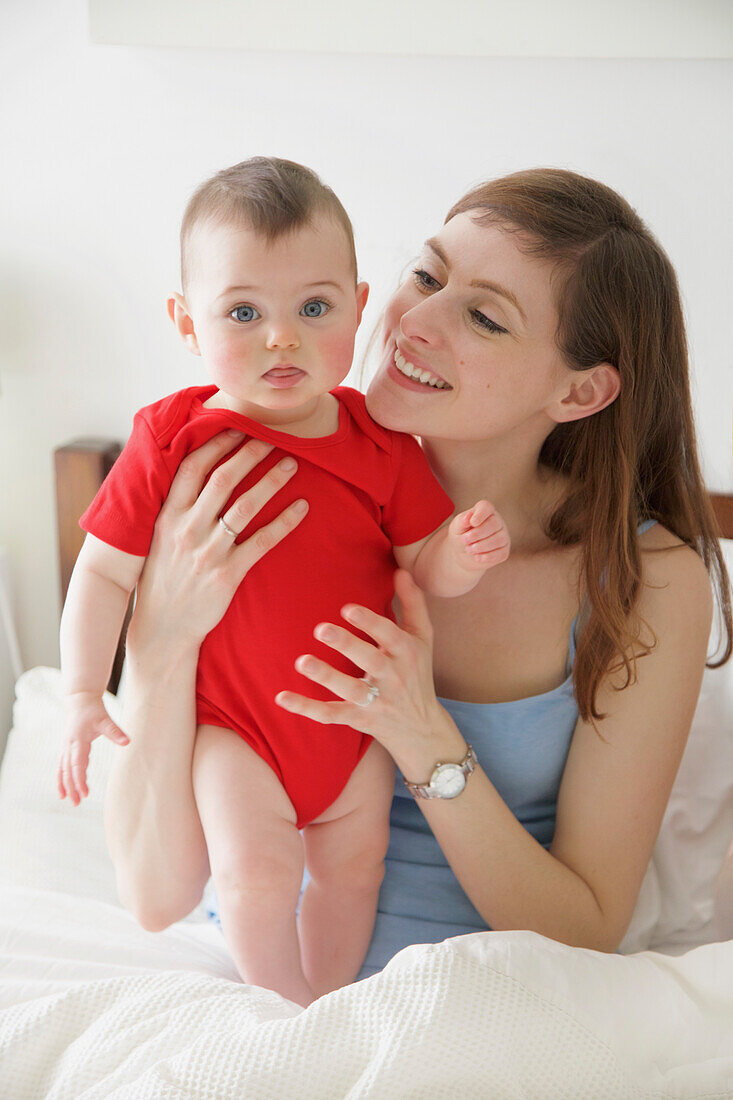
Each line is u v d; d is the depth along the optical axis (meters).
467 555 0.96
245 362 0.91
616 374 1.11
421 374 1.05
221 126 1.99
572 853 1.10
